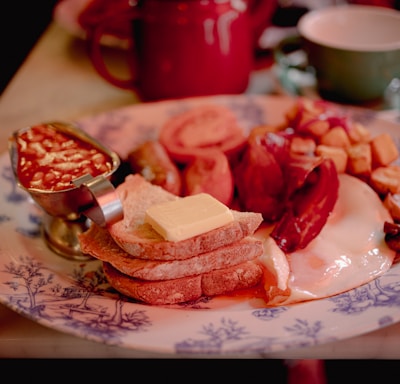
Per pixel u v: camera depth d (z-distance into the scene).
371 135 0.57
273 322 0.39
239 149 0.55
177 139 0.55
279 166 0.51
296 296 0.42
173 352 0.37
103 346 0.41
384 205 0.49
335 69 0.63
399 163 0.54
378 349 0.40
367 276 0.43
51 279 0.44
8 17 1.39
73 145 0.49
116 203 0.42
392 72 0.62
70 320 0.39
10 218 0.50
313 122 0.53
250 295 0.44
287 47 0.72
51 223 0.49
